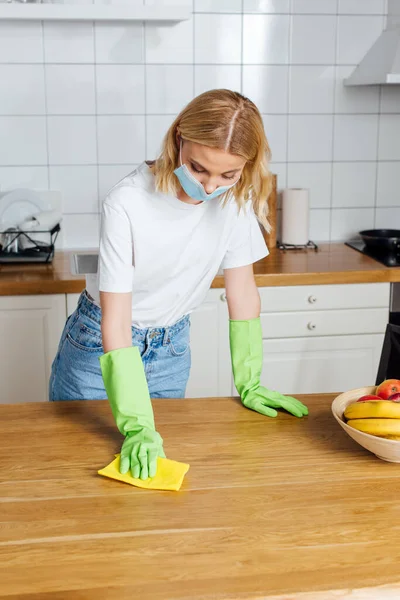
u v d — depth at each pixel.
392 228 3.37
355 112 3.28
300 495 1.31
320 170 3.32
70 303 2.72
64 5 2.80
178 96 3.16
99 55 3.08
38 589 1.06
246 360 1.79
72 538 1.18
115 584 1.07
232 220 1.76
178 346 1.95
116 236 1.59
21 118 3.10
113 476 1.37
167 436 1.54
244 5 3.11
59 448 1.49
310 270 2.81
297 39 3.18
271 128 3.25
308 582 1.07
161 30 3.08
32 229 2.95
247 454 1.47
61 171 3.16
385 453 1.39
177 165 1.52
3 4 2.77
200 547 1.15
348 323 2.87
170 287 1.80
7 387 2.77
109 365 1.53
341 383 2.93
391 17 3.14
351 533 1.19
